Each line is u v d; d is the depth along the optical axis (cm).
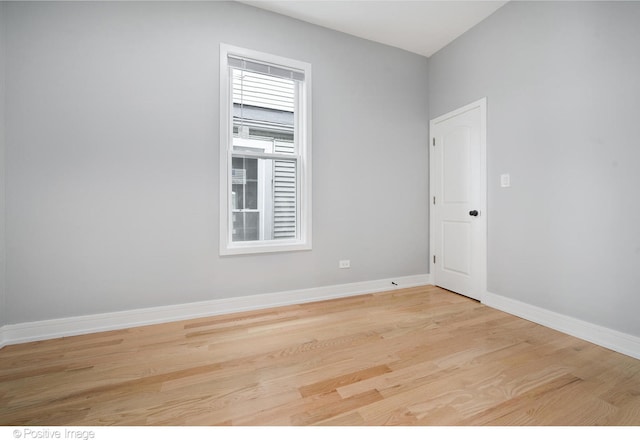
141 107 214
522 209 231
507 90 243
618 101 174
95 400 129
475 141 274
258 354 171
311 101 271
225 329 208
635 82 166
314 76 273
